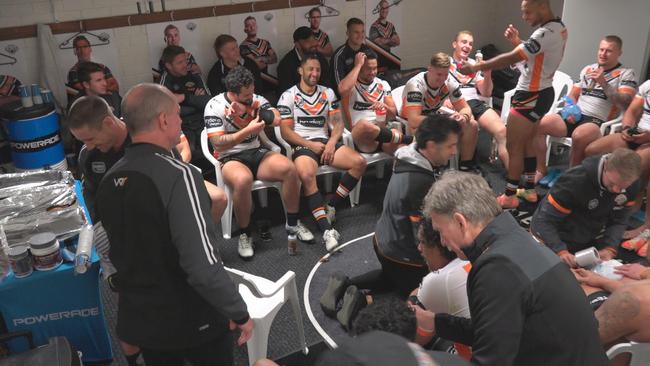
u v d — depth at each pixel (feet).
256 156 13.07
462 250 5.36
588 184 9.12
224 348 6.85
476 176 5.53
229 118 13.05
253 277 8.92
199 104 16.02
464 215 5.19
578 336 4.86
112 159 8.50
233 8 17.17
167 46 16.34
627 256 11.91
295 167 12.99
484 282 4.95
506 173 16.25
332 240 12.68
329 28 18.75
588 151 14.10
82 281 8.57
